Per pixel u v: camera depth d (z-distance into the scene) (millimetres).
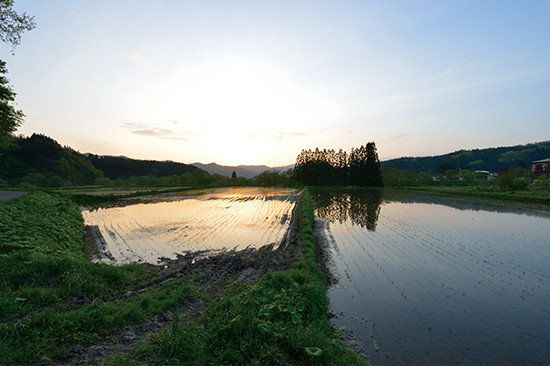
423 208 30203
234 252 13688
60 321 5461
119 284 8852
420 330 7098
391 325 7336
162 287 8695
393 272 11148
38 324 5262
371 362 5879
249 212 27734
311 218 21750
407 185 75750
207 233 18109
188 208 30781
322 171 78500
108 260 12516
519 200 33562
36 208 18297
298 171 81562
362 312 8023
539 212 25938
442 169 134375
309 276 8781
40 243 11375
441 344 6508
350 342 6586
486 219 22797
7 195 25078
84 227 19250
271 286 7758
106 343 5199
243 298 6988
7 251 9922
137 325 5988
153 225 20812
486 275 10750
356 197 44188
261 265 11289
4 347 4488
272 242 15688
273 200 39438
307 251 12516
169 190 55156
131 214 26328
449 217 24078
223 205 33688
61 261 8547
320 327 6164
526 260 12414
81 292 7578
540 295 9000
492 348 6336
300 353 4988
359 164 74562
